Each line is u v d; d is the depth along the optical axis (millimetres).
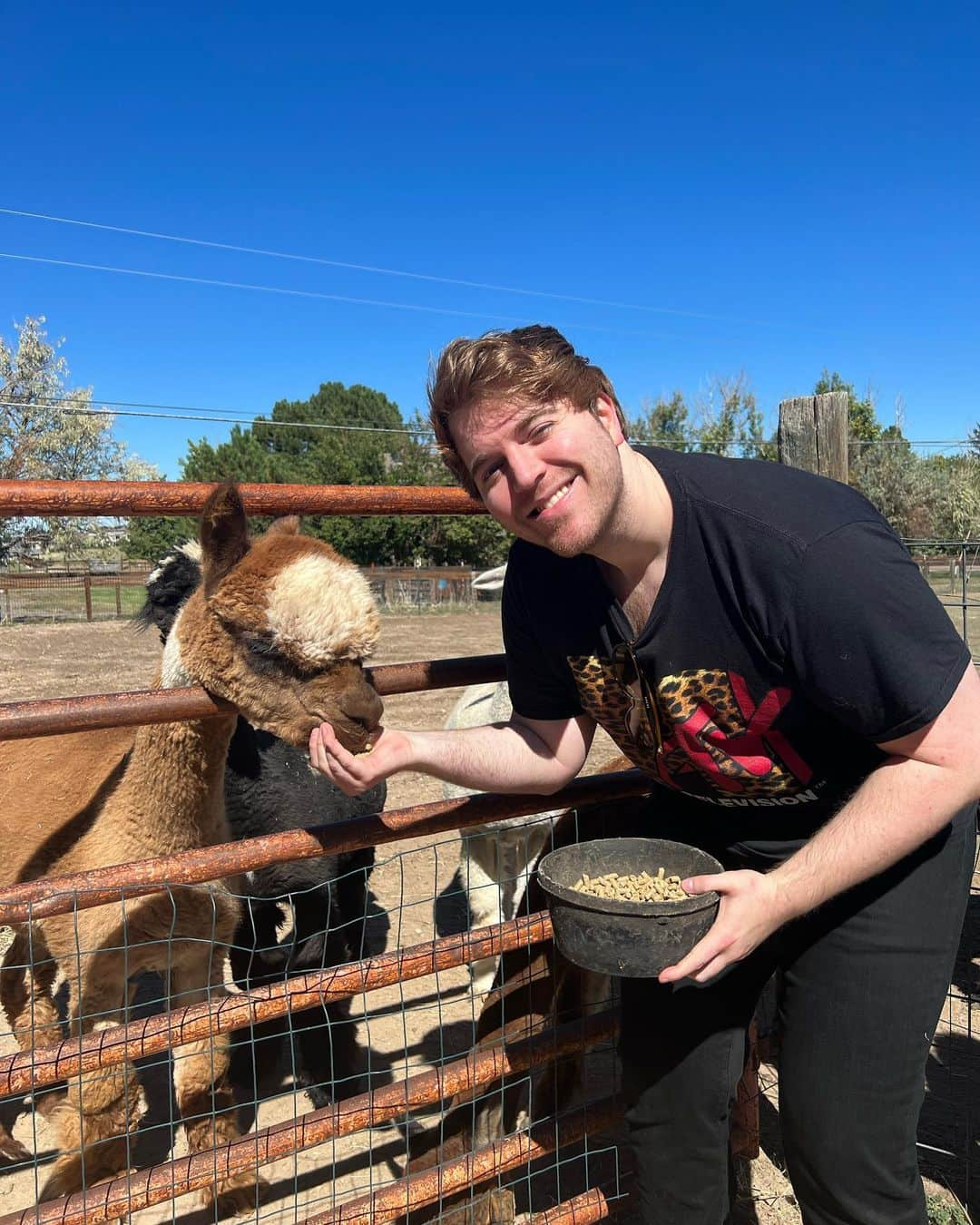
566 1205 2393
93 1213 1882
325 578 2314
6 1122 3576
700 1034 1935
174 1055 3086
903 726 1550
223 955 3012
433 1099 2174
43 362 29406
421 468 43906
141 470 30234
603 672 1951
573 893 1659
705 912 1595
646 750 1990
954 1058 3713
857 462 26297
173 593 3223
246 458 47125
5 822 3014
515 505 1646
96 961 2641
